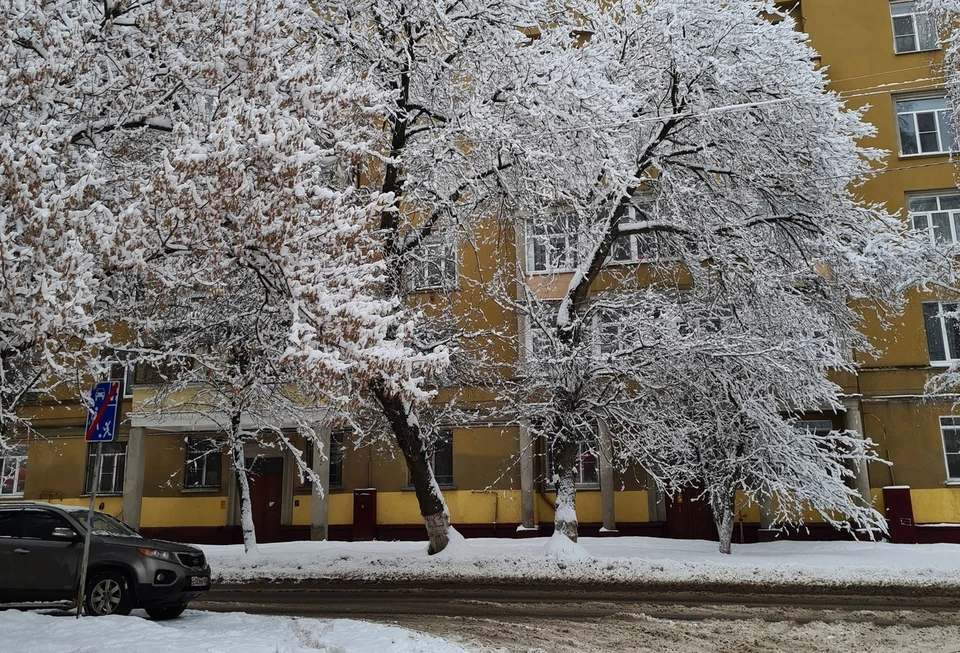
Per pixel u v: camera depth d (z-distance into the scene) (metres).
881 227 16.84
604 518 22.89
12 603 10.70
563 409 16.50
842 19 24.86
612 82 16.03
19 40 8.27
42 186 7.23
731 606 11.30
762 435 17.02
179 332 14.46
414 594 13.03
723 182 17.69
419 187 15.54
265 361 11.23
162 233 7.56
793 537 22.22
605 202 17.58
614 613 10.74
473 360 17.86
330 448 25.48
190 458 26.14
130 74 8.94
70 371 8.19
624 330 16.89
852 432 17.86
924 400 22.14
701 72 16.30
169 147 8.21
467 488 23.92
